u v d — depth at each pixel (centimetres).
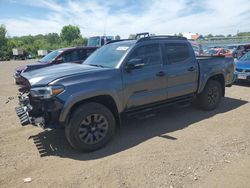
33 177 351
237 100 748
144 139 468
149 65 499
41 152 427
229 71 672
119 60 468
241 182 323
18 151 432
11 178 350
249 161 374
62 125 403
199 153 402
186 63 564
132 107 478
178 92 550
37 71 474
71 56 1073
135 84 470
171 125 538
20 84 485
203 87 607
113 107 455
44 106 395
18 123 577
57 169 370
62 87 391
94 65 499
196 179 331
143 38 501
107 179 339
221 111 634
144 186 320
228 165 363
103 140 432
